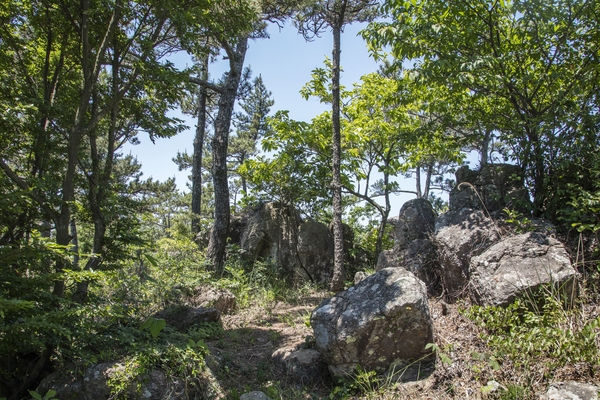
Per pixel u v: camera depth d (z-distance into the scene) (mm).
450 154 8414
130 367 4363
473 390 4008
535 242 5234
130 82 5711
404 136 8008
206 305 7582
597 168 5551
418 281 5062
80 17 5621
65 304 4742
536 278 4715
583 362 3734
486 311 4457
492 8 6328
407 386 4375
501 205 6500
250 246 11266
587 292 4750
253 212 12672
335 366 4770
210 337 6352
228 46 10547
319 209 12812
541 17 6191
